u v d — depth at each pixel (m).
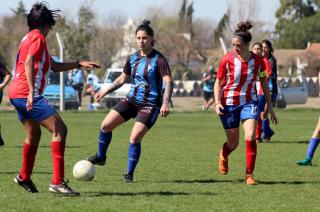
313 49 140.62
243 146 26.03
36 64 13.72
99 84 52.66
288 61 133.75
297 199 14.28
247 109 16.67
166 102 16.09
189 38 131.50
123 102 16.86
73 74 54.00
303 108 51.78
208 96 51.06
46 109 13.85
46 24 13.99
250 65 16.62
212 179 17.27
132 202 13.62
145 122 16.50
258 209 13.12
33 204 13.31
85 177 16.02
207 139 28.84
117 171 18.61
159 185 16.06
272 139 29.09
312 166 20.09
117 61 113.19
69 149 24.48
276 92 26.78
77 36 82.31
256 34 98.94
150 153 23.23
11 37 108.62
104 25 130.12
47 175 17.55
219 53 104.06
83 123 37.94
